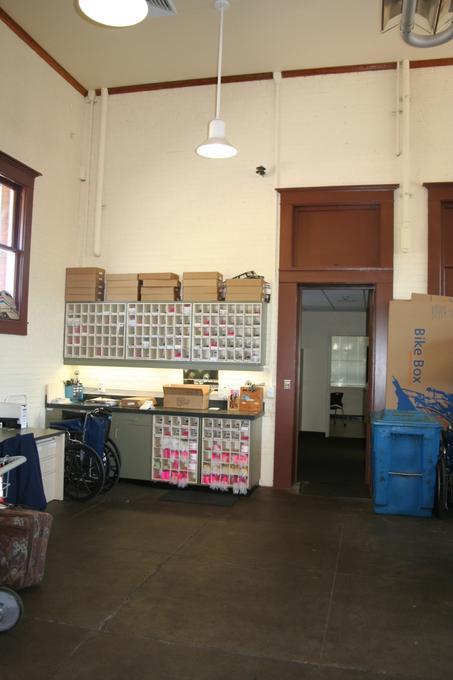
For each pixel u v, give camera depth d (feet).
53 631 9.50
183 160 21.33
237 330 19.70
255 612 10.36
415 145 19.35
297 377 20.42
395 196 19.43
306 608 10.56
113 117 22.04
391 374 18.54
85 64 20.17
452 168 19.04
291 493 19.17
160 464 19.07
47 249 20.02
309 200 19.94
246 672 8.43
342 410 43.86
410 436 16.67
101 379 21.70
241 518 16.19
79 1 9.98
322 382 36.96
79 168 21.97
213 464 18.72
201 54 19.33
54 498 17.22
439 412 18.22
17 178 18.02
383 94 19.69
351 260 19.84
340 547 13.96
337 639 9.43
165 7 14.48
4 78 17.51
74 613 10.14
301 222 20.36
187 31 17.90
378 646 9.23
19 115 18.29
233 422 18.62
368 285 19.99
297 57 19.40
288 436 19.86
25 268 18.63
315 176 20.07
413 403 18.35
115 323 20.72
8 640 9.18
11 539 10.78
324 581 11.85
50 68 19.85
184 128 21.39
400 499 16.70
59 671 8.34
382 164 19.58
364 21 17.16
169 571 12.18
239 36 18.15
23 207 18.52
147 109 21.74
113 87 21.95
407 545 14.17
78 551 13.21
